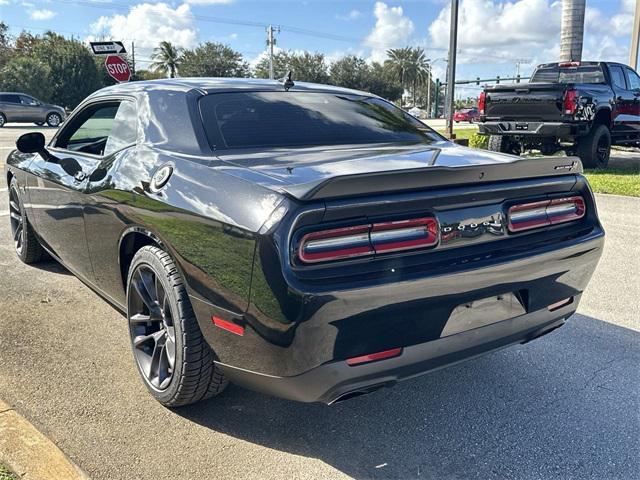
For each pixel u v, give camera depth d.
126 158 3.17
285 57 71.56
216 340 2.52
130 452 2.59
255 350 2.34
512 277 2.61
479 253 2.57
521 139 11.85
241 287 2.30
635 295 4.66
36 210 4.49
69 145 4.22
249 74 75.12
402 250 2.35
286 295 2.16
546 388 3.21
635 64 17.88
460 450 2.66
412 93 100.62
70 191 3.67
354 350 2.28
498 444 2.71
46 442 2.58
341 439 2.74
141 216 2.85
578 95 10.68
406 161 2.76
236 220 2.32
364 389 2.40
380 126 3.51
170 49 77.88
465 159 2.87
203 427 2.81
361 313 2.24
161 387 2.90
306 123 3.28
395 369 2.41
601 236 3.04
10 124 31.72
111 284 3.50
